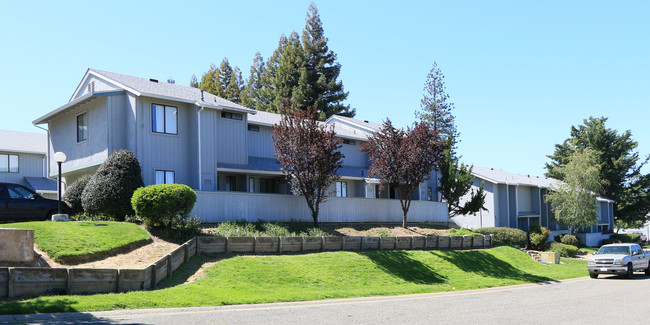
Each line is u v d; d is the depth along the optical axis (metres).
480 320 12.44
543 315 13.49
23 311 10.64
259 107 63.94
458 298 17.41
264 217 25.86
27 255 13.88
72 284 12.87
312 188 25.53
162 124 26.64
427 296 17.73
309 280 17.94
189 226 20.33
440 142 29.78
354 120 44.81
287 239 21.11
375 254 22.88
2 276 11.90
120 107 26.20
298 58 60.22
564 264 33.88
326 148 25.14
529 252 34.72
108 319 10.67
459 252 27.88
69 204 24.55
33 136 42.00
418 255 24.89
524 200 51.97
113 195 21.77
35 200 20.59
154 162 26.06
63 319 10.38
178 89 29.95
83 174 29.09
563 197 45.38
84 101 27.05
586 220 44.66
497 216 47.16
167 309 12.20
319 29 61.31
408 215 34.97
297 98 56.94
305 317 12.10
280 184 33.53
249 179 32.00
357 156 39.84
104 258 15.84
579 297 18.16
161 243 18.48
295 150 25.00
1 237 13.60
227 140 29.41
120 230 18.33
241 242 19.80
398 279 20.55
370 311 13.52
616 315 13.66
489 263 27.55
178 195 19.78
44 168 39.06
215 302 13.46
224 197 24.23
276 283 16.91
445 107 60.03
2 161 36.88
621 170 65.75
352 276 19.50
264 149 33.47
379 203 32.62
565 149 70.19
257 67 72.50
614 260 26.83
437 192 44.62
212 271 16.73
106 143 25.75
